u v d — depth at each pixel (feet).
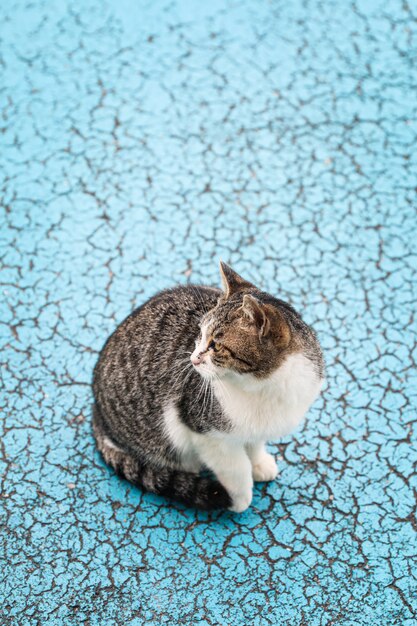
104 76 14.82
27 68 14.89
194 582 9.45
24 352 11.50
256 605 9.27
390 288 12.23
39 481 10.29
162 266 12.42
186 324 9.36
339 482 10.32
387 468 10.44
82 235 12.75
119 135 14.01
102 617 9.16
